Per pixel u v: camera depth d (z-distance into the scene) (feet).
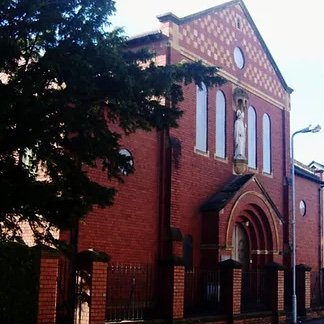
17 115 31.09
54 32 32.73
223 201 67.51
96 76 33.58
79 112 32.99
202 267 66.18
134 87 34.50
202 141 69.36
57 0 32.68
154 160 62.03
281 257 79.36
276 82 86.63
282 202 85.56
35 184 32.63
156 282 56.34
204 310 59.72
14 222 35.78
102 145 34.58
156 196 61.82
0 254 37.70
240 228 76.28
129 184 58.18
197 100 68.85
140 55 37.14
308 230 93.45
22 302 37.93
